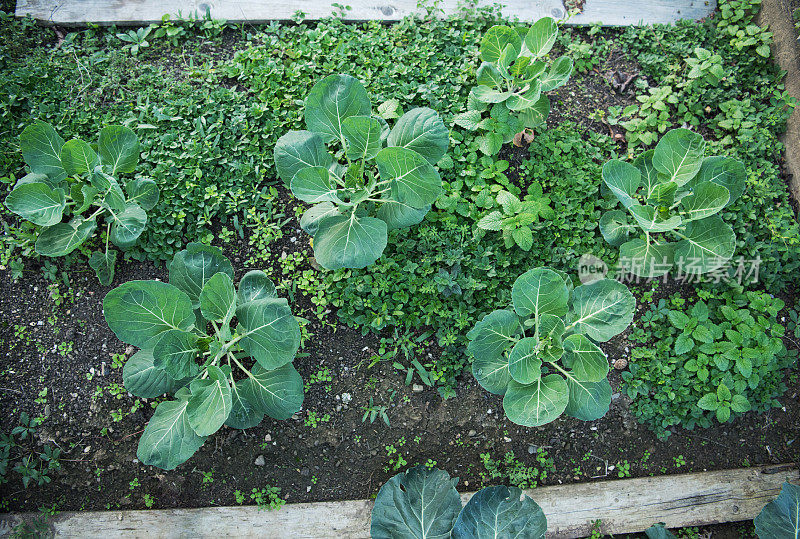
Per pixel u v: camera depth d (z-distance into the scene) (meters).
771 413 1.62
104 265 1.53
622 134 1.71
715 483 1.56
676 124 1.73
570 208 1.60
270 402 1.44
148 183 1.52
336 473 1.54
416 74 1.67
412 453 1.55
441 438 1.55
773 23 1.75
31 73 1.61
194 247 1.48
